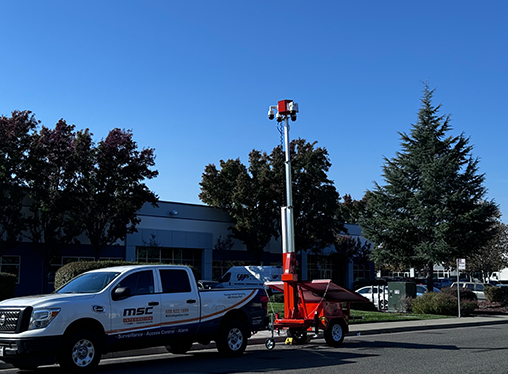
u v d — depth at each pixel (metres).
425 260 35.22
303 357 12.59
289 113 15.30
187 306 12.01
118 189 37.81
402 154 37.38
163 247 43.94
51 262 37.78
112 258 40.38
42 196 35.12
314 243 47.16
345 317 15.41
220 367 11.07
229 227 47.62
